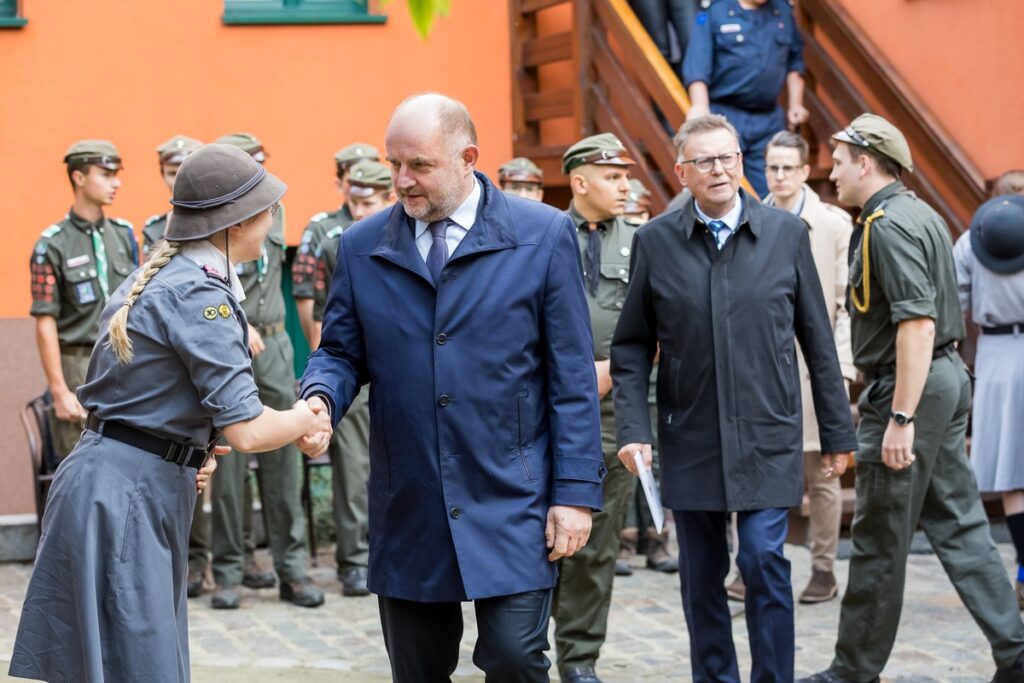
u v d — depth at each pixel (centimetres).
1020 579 577
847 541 694
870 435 464
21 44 794
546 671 345
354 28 835
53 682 341
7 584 663
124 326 337
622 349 455
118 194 809
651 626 577
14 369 784
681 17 803
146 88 810
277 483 625
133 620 336
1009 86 728
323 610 618
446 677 363
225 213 341
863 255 457
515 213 350
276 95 827
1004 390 573
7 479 774
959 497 474
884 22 815
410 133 334
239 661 535
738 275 435
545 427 351
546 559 344
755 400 433
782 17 758
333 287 359
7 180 794
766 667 424
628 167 519
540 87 873
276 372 637
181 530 351
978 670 503
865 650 467
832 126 812
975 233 578
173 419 340
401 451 344
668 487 446
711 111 748
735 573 671
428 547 341
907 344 445
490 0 855
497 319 342
